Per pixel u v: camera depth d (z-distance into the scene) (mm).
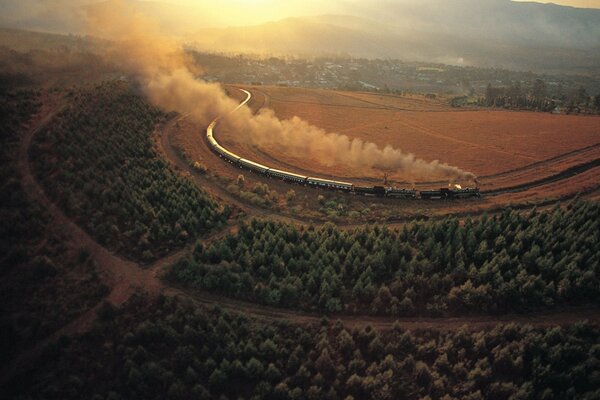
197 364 71438
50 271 87625
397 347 75500
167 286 88312
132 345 75562
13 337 76125
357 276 89375
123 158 126000
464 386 68312
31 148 120750
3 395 69312
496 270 86125
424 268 88375
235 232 106562
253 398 66688
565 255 88438
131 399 67750
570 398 65375
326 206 122125
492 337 75312
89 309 82688
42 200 105188
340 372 70500
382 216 115688
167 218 106188
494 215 110500
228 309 83312
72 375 71000
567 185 134500
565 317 79812
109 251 95938
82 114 139875
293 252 95000
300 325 80125
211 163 148375
